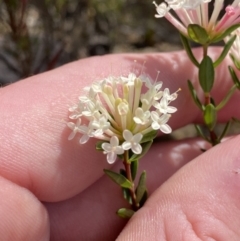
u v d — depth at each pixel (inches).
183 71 1.9
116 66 1.8
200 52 2.0
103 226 1.8
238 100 2.0
